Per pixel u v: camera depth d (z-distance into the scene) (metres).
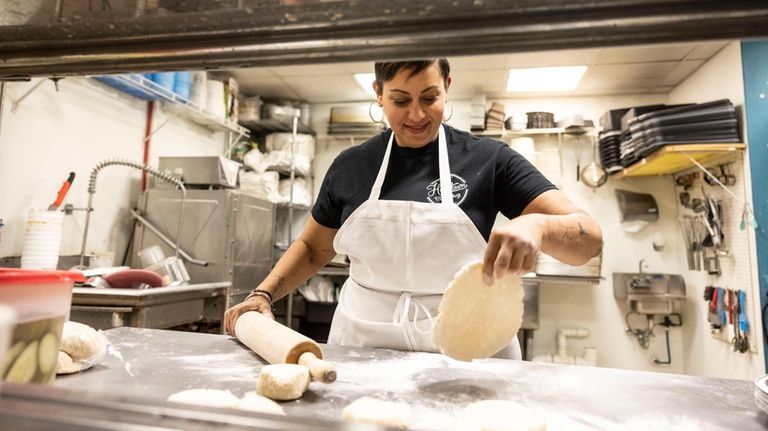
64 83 2.22
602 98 3.51
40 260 1.82
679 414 0.62
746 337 2.41
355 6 0.44
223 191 2.50
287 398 0.65
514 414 0.57
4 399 0.35
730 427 0.59
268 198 3.32
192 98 2.89
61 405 0.35
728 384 0.76
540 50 0.45
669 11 0.40
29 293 0.53
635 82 3.23
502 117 3.43
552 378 0.78
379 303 1.11
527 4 0.42
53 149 2.18
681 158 2.63
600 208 3.40
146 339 1.01
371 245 1.11
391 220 1.09
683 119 2.45
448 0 0.42
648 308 3.14
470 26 0.45
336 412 0.61
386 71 1.00
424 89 0.99
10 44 0.57
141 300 1.67
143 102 2.76
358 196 1.19
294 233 3.89
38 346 0.54
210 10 0.47
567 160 3.48
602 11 0.42
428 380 0.76
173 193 2.54
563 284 3.41
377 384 0.73
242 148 3.56
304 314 3.48
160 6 0.47
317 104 3.96
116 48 0.55
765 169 2.34
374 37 0.47
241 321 0.98
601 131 3.30
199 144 3.33
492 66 3.03
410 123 1.05
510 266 0.67
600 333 3.33
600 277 3.05
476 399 0.67
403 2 0.43
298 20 0.47
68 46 0.56
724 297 2.61
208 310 2.38
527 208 1.02
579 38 0.43
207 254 2.47
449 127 1.23
